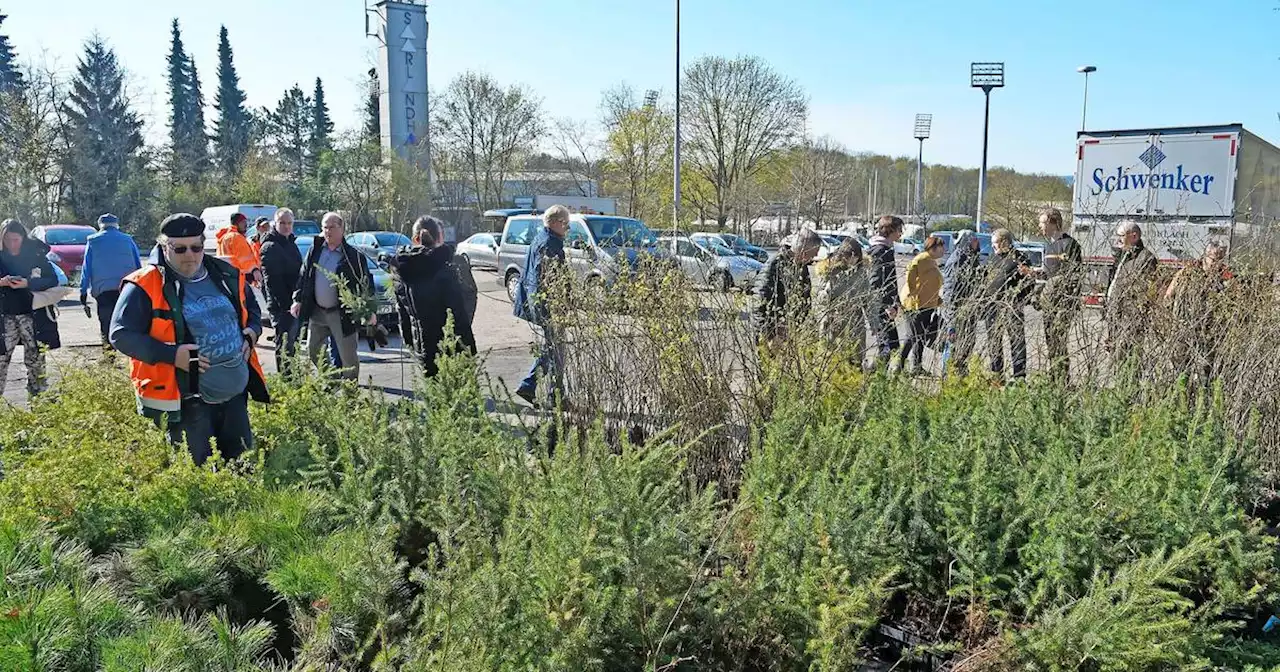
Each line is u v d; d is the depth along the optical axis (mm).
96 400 4043
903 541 2863
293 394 4277
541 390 4410
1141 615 2299
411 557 3053
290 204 39031
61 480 2916
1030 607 2516
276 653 2439
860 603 2281
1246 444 3631
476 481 3088
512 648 2223
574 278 4402
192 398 3768
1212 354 4496
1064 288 4895
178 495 2994
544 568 2332
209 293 3811
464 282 6297
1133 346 4488
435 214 34906
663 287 4148
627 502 2557
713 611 2398
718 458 4039
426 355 5883
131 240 8000
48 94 32875
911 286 6496
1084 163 13227
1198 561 2738
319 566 2506
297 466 3533
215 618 2143
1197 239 5285
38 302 6453
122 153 43000
